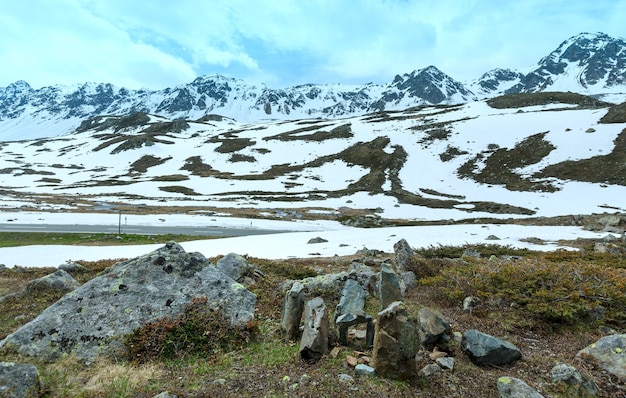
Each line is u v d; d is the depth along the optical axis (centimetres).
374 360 711
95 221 5600
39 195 9638
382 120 16500
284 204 8588
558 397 668
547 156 9419
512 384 671
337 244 3381
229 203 8588
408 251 1909
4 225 4962
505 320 1065
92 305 947
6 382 643
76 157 16500
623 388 693
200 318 937
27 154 18225
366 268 1752
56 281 1506
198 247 3416
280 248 3291
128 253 3123
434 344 867
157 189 10444
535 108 15288
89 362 809
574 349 885
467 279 1370
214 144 15962
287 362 785
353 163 11850
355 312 883
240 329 943
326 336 833
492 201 7806
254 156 13825
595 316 1041
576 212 6381
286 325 966
